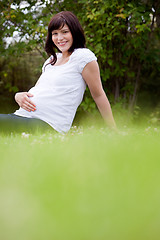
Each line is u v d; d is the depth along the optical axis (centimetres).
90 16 505
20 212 89
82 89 297
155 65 655
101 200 96
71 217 85
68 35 289
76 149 180
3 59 805
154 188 103
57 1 574
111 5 516
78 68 288
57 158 153
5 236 79
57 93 289
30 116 290
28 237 78
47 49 309
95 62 289
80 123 629
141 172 124
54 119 289
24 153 174
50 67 305
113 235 77
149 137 255
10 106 833
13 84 827
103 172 126
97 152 167
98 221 83
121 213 88
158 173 123
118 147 183
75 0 591
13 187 111
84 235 78
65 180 115
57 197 98
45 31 526
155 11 577
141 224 81
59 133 279
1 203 96
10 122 286
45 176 122
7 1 594
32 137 258
